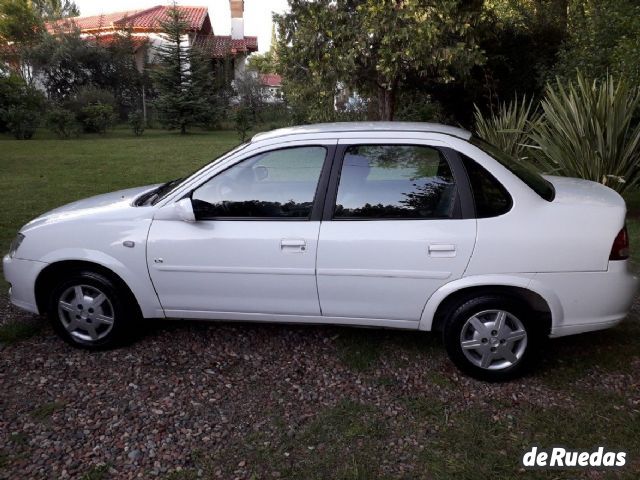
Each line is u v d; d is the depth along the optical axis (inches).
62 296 151.0
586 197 135.0
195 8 1379.2
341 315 139.9
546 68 445.7
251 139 151.4
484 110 482.0
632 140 262.5
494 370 134.7
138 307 153.5
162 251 142.6
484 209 129.7
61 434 117.3
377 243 131.7
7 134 860.0
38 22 1274.6
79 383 136.9
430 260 130.0
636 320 168.2
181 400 129.9
